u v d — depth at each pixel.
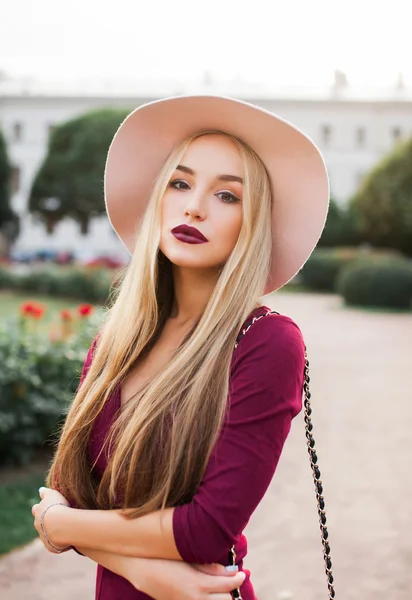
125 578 1.14
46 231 42.91
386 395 7.31
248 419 1.05
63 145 29.95
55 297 18.44
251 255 1.19
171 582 1.05
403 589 2.97
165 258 1.34
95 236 42.38
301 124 43.91
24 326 5.30
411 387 7.79
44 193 30.39
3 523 3.58
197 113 1.24
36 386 4.66
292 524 3.72
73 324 5.96
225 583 1.05
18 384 4.50
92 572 3.07
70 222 42.50
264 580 3.06
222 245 1.21
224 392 1.08
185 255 1.21
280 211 1.33
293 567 3.19
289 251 1.35
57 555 3.25
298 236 1.33
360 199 25.55
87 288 17.75
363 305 18.69
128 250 1.53
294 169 1.27
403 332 13.40
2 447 4.60
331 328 13.71
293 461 4.89
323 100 43.38
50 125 44.88
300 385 1.11
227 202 1.23
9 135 44.75
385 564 3.22
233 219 1.22
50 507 1.17
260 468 1.04
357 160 43.62
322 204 1.29
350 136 43.66
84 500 1.22
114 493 1.14
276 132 1.22
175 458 1.08
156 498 1.07
